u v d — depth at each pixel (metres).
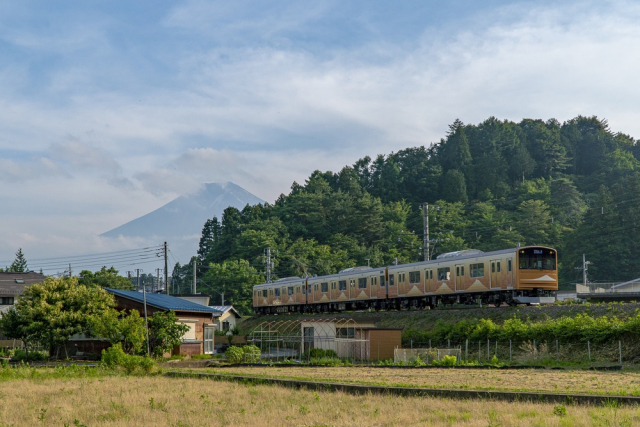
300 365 33.97
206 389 20.89
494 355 34.19
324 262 92.06
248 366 34.12
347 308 55.16
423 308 47.03
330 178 147.62
